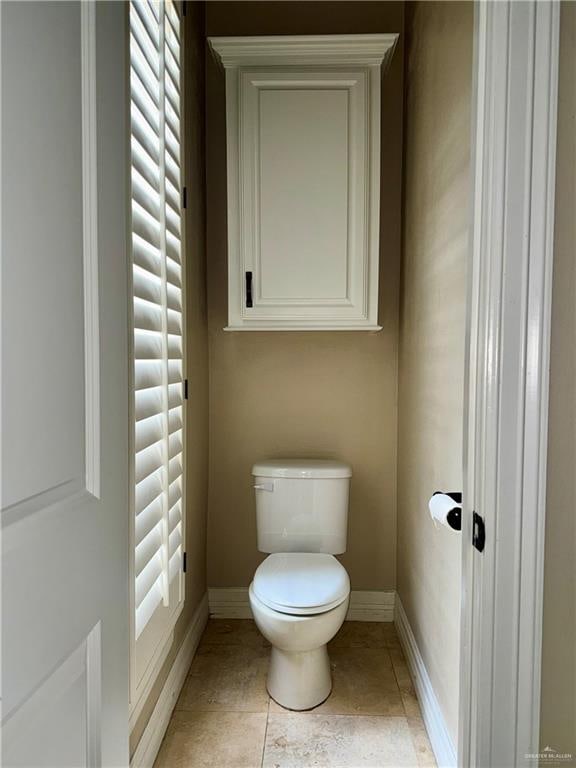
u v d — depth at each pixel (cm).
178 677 173
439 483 151
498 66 82
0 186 50
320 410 228
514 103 81
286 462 216
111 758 76
